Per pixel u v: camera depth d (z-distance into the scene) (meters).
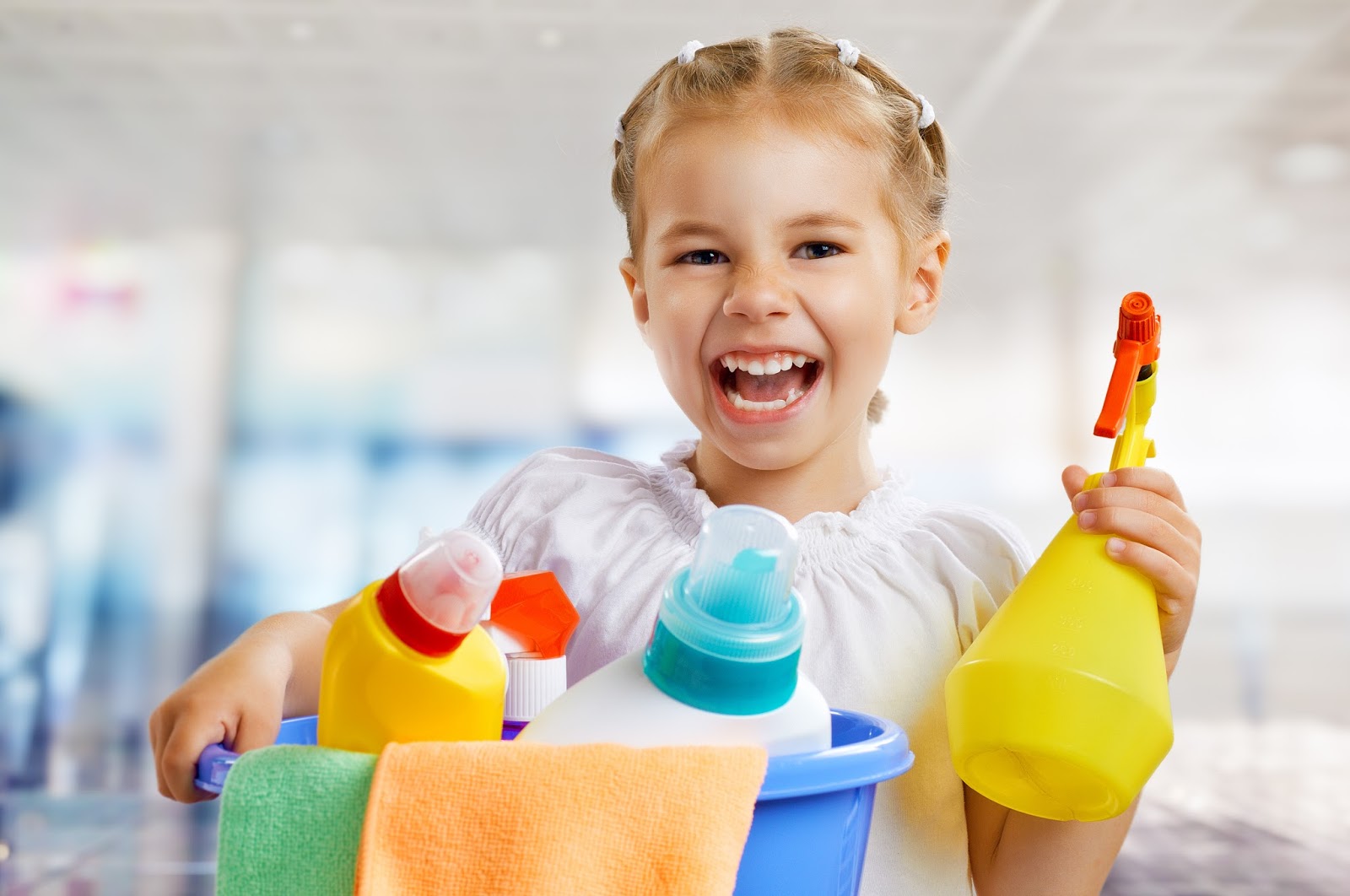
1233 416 10.00
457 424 10.38
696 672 0.37
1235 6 4.68
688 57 0.60
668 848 0.32
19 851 1.74
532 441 10.38
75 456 9.19
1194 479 9.98
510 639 0.49
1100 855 0.54
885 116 0.59
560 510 0.65
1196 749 2.67
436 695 0.38
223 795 0.35
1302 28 4.88
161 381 9.30
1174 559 0.45
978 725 0.42
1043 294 9.80
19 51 5.34
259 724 0.46
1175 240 8.79
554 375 10.44
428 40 5.09
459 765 0.33
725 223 0.55
